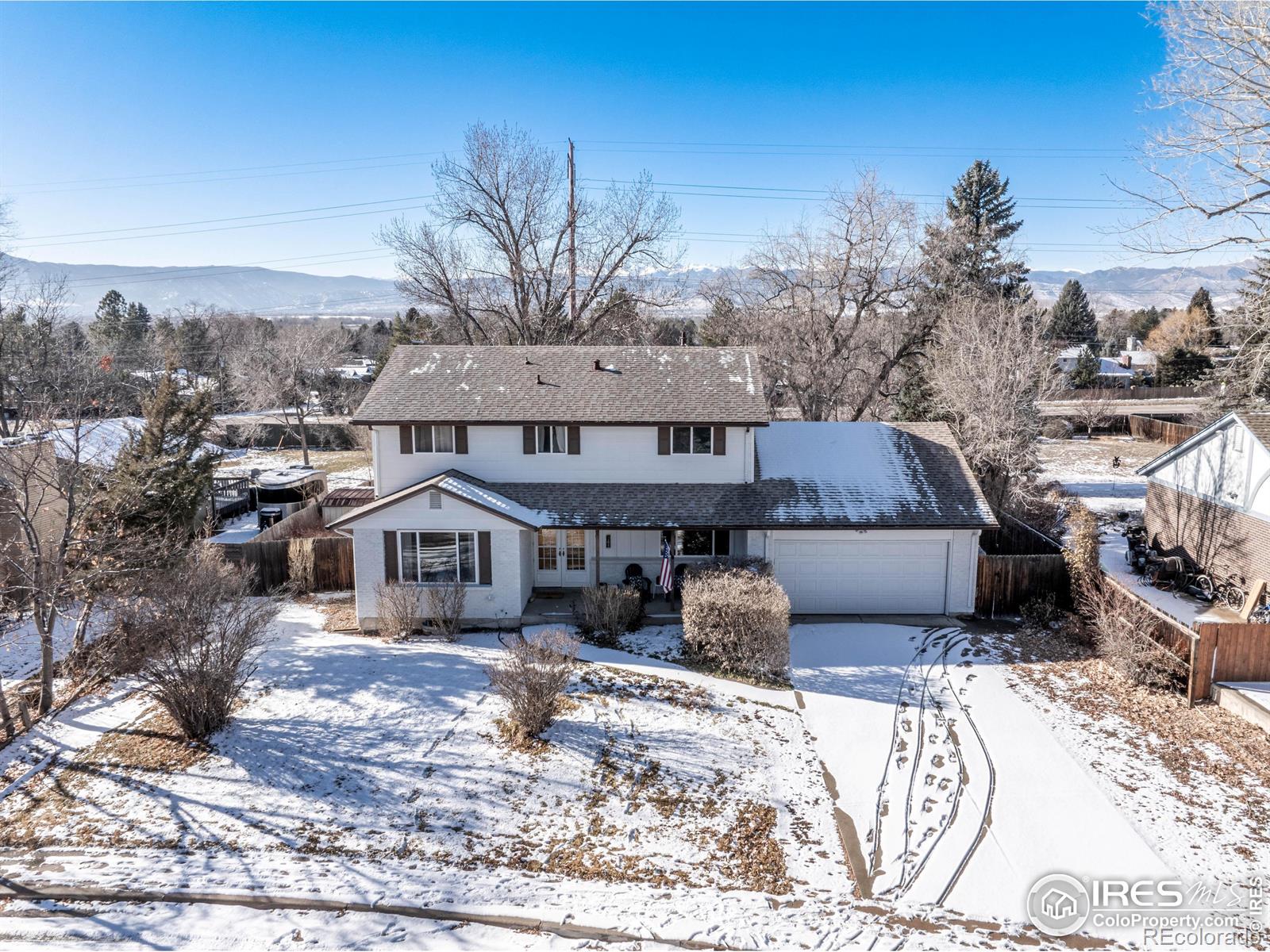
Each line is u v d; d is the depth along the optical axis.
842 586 22.72
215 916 10.38
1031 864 11.78
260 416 59.53
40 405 19.23
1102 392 63.09
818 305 39.34
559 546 23.41
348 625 21.41
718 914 10.64
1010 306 36.22
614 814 12.87
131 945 9.80
